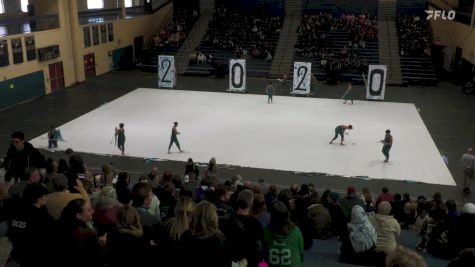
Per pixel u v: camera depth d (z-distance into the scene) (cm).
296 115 2511
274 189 1042
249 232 479
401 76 3375
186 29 4197
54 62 3031
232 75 3041
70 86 3203
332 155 1927
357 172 1762
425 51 3603
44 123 2323
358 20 3972
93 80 3397
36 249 414
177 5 4491
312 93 3044
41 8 3067
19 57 2681
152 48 3931
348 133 2191
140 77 3531
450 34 3709
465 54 3288
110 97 2895
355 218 637
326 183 1666
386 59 3584
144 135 2150
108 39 3628
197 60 3741
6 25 2811
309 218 873
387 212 670
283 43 3891
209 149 1981
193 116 2473
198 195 986
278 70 3594
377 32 3884
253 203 612
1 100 2561
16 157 855
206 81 3419
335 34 3934
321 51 3662
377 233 662
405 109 2664
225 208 714
